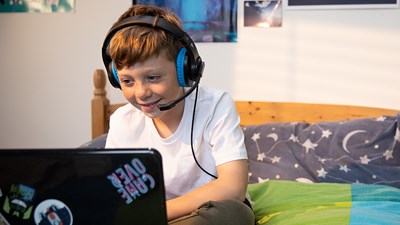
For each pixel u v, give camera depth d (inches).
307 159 65.5
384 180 60.1
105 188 24.8
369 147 64.1
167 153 42.7
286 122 74.0
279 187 54.7
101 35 86.0
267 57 80.6
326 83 79.2
